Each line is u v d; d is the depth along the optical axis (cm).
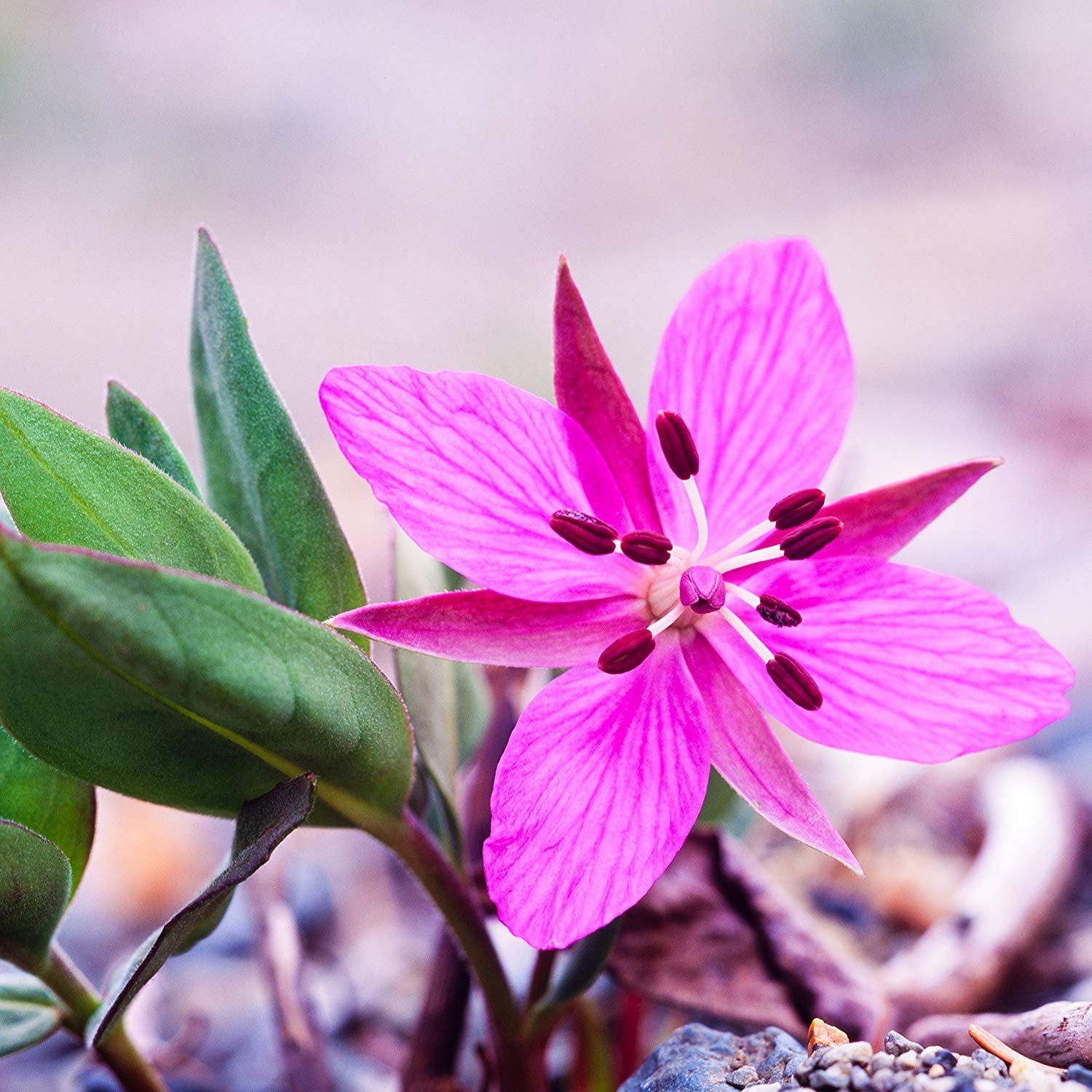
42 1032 20
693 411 19
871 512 19
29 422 19
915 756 19
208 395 20
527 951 25
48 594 17
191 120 109
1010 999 25
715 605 19
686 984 22
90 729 18
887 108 118
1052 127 111
